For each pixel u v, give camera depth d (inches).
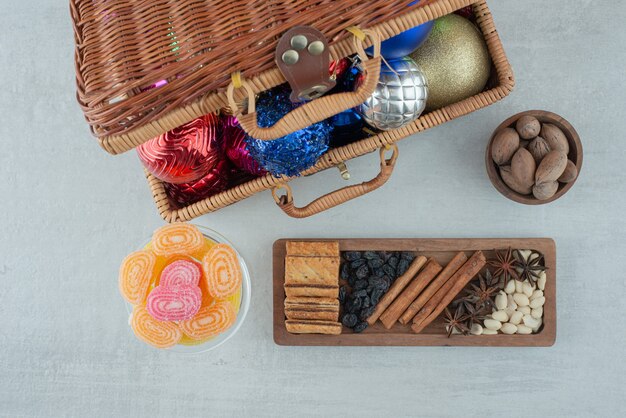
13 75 35.6
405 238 34.7
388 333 34.4
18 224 35.8
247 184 30.5
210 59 24.8
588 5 34.8
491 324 34.0
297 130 25.3
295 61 24.2
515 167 31.7
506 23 34.9
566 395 35.4
